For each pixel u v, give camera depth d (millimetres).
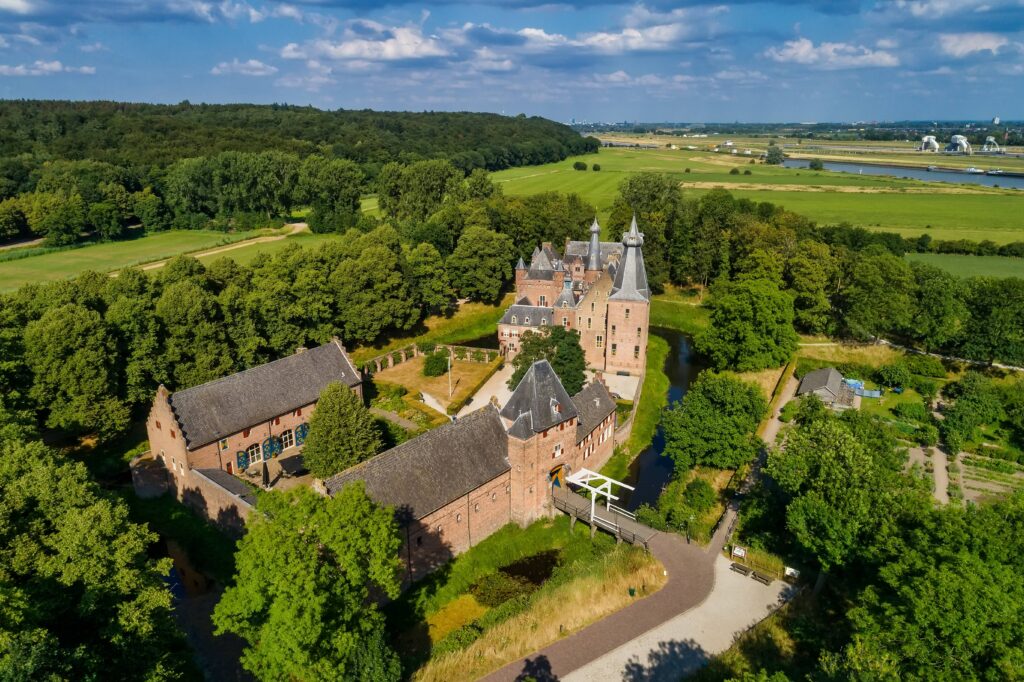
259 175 166125
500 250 129250
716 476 66125
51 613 34344
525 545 55344
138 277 81188
